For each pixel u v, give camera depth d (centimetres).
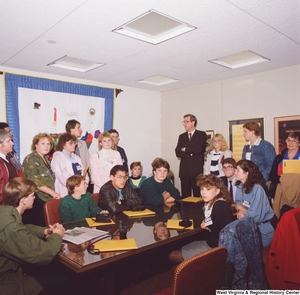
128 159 524
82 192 243
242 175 255
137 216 244
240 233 168
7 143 275
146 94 550
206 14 236
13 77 391
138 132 539
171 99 551
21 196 167
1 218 155
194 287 130
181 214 252
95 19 243
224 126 466
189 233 194
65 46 309
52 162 326
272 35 282
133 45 307
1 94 384
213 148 425
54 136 430
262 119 419
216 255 136
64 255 154
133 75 439
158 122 570
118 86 509
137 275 239
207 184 212
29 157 300
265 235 240
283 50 327
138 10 228
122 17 240
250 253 172
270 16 241
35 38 285
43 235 186
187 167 456
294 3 218
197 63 375
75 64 403
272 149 369
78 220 231
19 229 153
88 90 468
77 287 171
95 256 152
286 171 326
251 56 373
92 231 196
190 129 452
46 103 423
